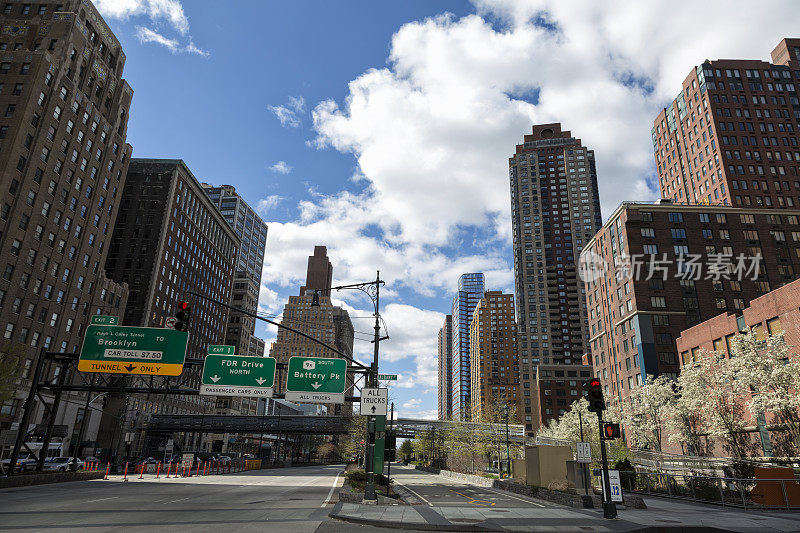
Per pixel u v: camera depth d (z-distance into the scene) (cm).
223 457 9106
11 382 4100
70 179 7094
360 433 8294
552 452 2702
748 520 1695
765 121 9994
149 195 10294
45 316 6506
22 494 2319
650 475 3022
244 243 19900
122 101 8344
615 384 8181
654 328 7450
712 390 4472
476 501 2369
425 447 9450
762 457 4409
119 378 3134
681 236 8000
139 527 1312
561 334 15912
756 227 8056
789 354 3838
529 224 17562
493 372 18488
